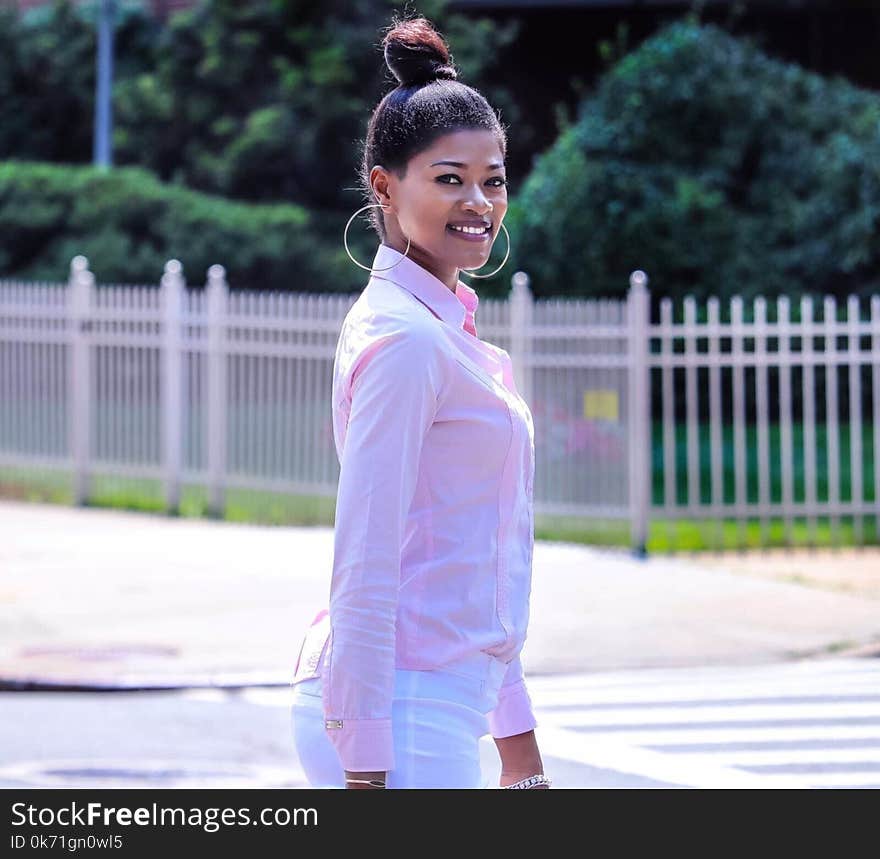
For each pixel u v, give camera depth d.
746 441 32.53
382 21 41.56
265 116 40.53
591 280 31.69
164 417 26.38
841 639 16.83
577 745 12.73
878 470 22.31
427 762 4.48
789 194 33.59
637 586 19.67
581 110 35.47
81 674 15.46
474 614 4.56
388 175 4.77
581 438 22.64
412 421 4.43
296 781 11.90
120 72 44.66
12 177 37.75
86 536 23.91
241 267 37.06
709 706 14.16
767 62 34.97
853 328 22.20
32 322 28.25
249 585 19.92
